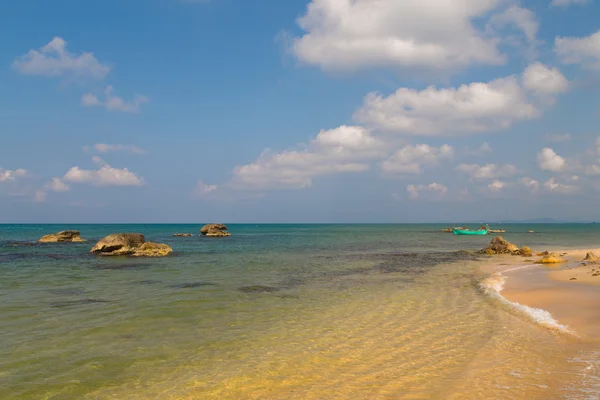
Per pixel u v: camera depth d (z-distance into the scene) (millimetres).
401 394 9852
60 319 17578
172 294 23703
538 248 64938
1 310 19297
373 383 10586
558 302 19719
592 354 12273
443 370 11391
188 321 17344
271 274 32812
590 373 10742
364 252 56469
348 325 16594
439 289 24953
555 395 9430
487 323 16469
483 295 22531
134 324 16828
